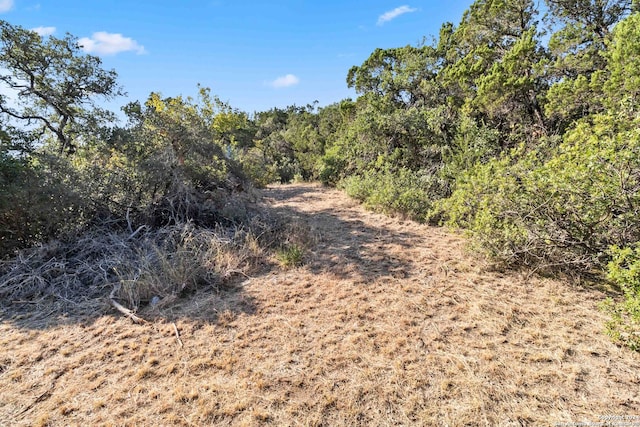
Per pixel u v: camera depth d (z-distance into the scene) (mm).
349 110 15953
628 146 2777
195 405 2045
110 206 5137
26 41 7773
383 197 6762
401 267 4055
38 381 2299
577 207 3051
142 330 2896
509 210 3662
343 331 2799
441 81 9945
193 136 6129
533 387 2084
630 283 2383
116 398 2121
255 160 12484
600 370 2193
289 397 2092
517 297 3199
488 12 8906
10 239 4234
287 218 6473
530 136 7520
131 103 5805
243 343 2670
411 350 2502
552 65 7004
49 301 3412
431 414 1920
